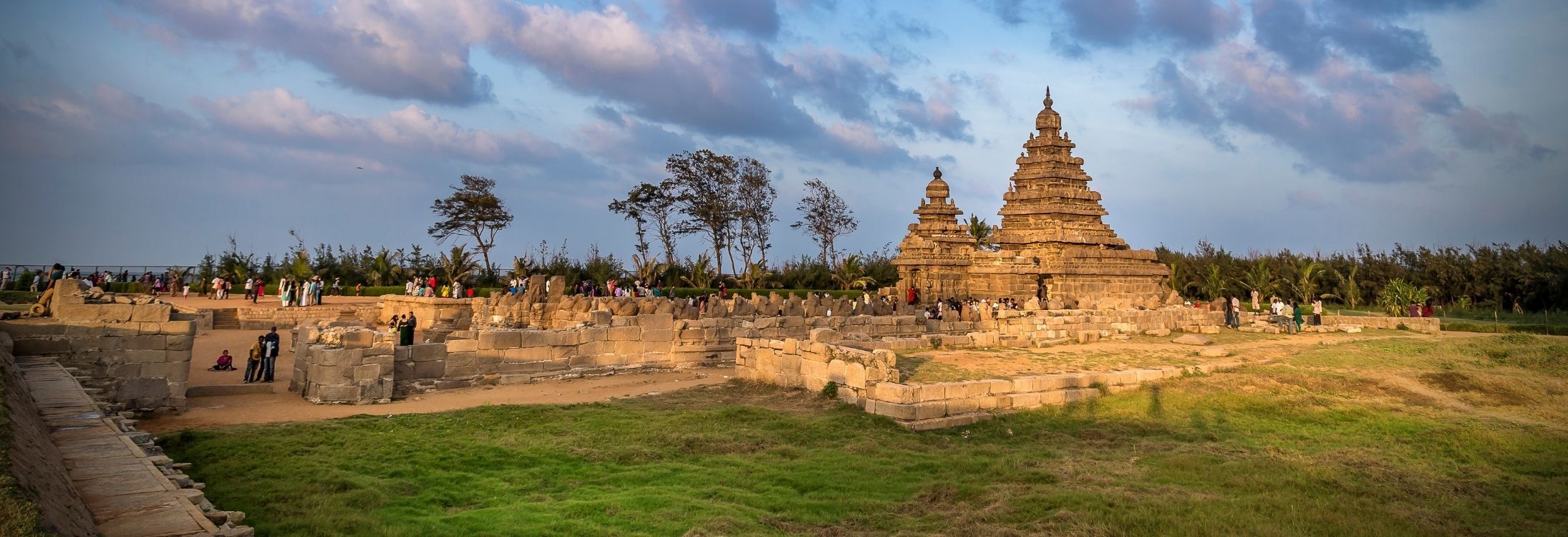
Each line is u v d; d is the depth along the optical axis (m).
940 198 60.19
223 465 14.34
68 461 10.78
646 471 15.51
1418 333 39.28
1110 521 12.76
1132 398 23.05
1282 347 32.16
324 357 21.52
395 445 16.36
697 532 11.80
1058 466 16.56
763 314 36.03
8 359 15.88
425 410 20.98
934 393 20.66
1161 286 56.28
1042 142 57.75
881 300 43.34
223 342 34.38
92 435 12.20
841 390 22.14
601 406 21.34
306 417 19.66
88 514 8.68
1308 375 25.22
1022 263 53.28
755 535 11.96
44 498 7.63
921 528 12.65
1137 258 55.25
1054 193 55.84
